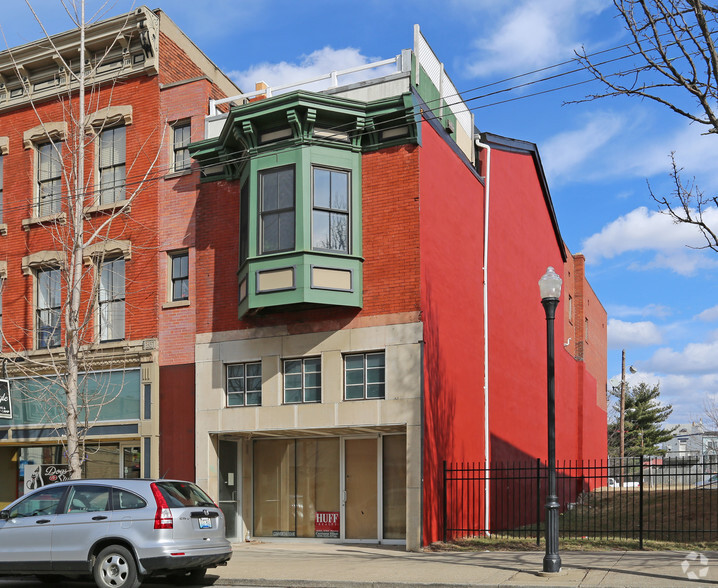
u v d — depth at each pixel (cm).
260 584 1283
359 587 1216
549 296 1327
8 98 2303
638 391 6538
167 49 2161
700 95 1148
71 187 2133
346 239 1778
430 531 1681
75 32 2156
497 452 2161
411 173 1761
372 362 1753
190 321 1972
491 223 2289
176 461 1925
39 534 1210
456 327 1927
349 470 1867
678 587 1091
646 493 2825
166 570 1209
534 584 1144
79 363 1975
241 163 1936
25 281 2203
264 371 1845
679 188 1324
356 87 1864
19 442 2120
